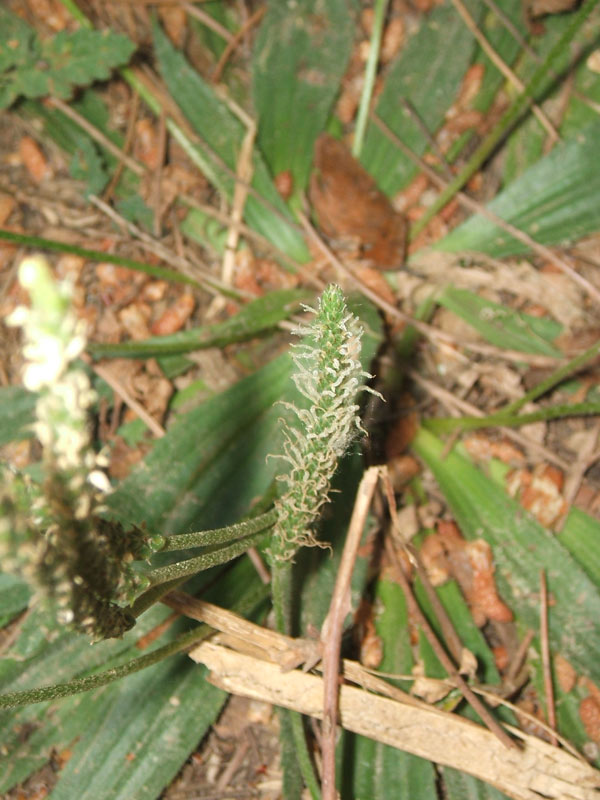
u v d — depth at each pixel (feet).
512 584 0.59
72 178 0.75
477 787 0.53
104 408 0.65
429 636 0.55
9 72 0.72
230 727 0.58
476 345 0.68
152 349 0.61
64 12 0.79
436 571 0.60
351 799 0.53
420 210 0.74
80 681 0.41
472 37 0.74
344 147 0.73
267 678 0.51
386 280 0.71
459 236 0.71
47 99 0.75
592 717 0.55
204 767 0.57
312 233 0.71
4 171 0.76
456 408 0.67
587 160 0.68
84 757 0.54
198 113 0.74
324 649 0.49
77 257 0.71
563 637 0.58
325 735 0.48
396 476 0.64
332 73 0.73
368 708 0.52
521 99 0.64
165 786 0.54
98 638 0.34
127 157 0.75
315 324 0.35
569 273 0.69
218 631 0.51
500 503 0.62
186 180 0.75
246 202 0.73
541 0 0.74
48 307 0.21
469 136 0.75
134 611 0.40
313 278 0.70
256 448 0.60
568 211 0.69
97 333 0.69
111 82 0.77
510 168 0.75
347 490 0.59
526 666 0.58
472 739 0.52
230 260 0.72
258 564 0.59
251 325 0.65
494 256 0.70
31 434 0.63
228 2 0.80
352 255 0.71
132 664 0.44
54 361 0.21
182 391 0.67
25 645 0.53
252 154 0.73
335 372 0.35
